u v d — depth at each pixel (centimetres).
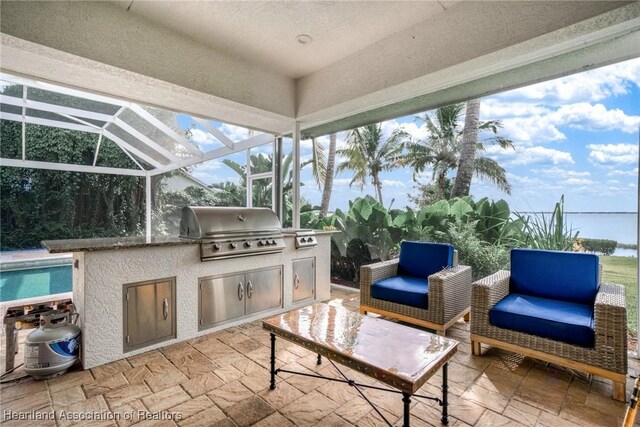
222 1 254
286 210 543
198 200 1031
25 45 226
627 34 227
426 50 283
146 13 271
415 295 290
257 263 341
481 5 249
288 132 507
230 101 347
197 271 294
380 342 173
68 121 586
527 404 188
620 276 304
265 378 221
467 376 221
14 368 232
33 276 595
